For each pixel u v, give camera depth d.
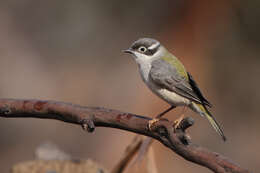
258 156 16.08
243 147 16.33
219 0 16.62
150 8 18.77
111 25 20.09
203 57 16.47
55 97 18.83
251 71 17.19
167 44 16.84
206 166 3.76
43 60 19.81
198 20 16.56
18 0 20.42
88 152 16.36
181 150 3.88
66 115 4.61
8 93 18.67
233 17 16.94
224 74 16.84
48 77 19.39
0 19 19.97
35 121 17.66
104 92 18.36
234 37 17.05
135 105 16.17
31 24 20.36
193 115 15.80
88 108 4.58
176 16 17.06
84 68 19.58
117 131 16.27
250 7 16.94
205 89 16.44
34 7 20.50
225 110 16.98
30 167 5.58
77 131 17.23
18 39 19.95
